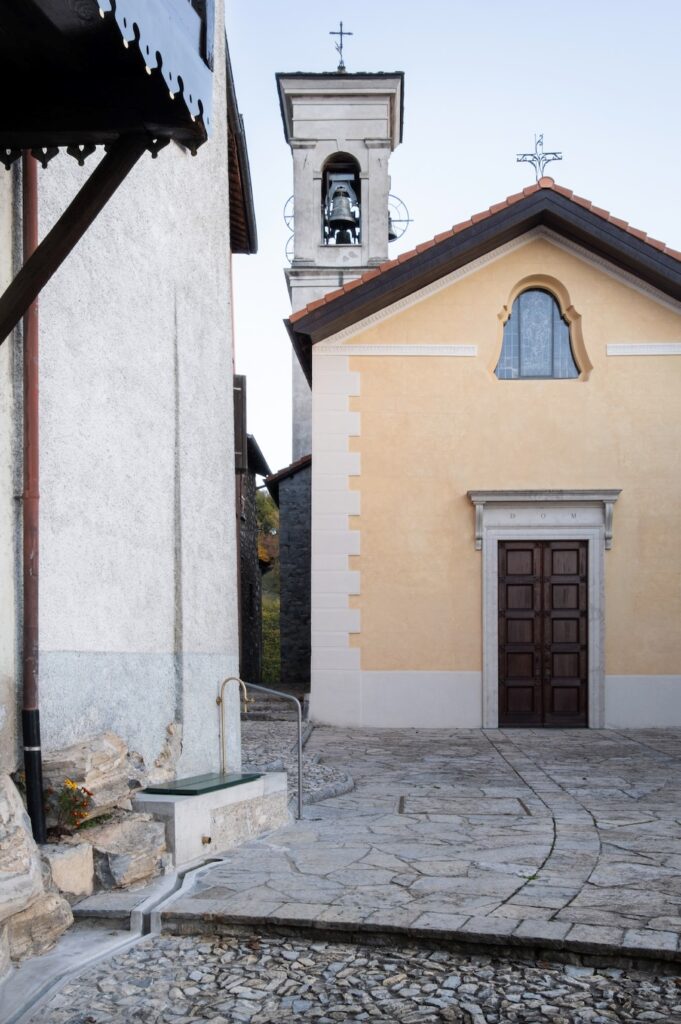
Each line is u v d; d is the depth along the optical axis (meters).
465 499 14.51
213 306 7.72
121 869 5.10
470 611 14.38
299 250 22.53
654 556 14.38
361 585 14.43
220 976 4.29
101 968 4.37
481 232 14.23
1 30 3.71
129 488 6.20
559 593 14.41
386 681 14.28
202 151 7.65
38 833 4.94
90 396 5.76
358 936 4.64
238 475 14.57
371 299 14.34
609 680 14.24
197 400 7.27
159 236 6.78
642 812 7.56
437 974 4.29
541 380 14.65
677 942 4.31
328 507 14.53
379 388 14.66
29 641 4.94
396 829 6.89
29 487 4.98
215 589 7.38
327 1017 3.88
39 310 5.25
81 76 4.04
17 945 4.34
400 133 24.61
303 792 8.12
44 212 5.36
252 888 5.26
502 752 11.54
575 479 14.51
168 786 6.11
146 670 6.29
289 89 22.47
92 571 5.70
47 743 5.17
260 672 25.98
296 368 24.14
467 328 14.70
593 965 4.32
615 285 14.68
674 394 14.54
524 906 4.88
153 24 3.54
